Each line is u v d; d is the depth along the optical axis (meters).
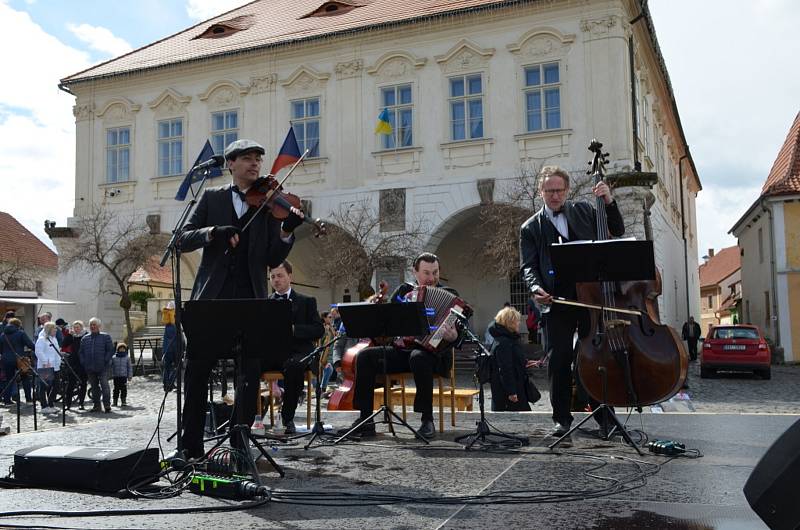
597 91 21.58
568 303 4.99
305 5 30.19
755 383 18.20
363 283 22.73
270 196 4.39
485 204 22.48
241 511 3.23
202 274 4.41
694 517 3.00
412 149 23.55
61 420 13.41
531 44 22.45
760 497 2.29
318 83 25.12
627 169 21.02
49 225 28.50
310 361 6.30
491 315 26.62
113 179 28.28
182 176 26.86
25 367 14.79
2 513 3.20
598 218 5.50
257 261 4.38
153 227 26.89
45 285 48.84
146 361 27.44
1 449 5.31
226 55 26.08
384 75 24.22
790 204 26.89
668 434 5.36
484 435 5.21
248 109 26.17
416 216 23.33
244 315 3.93
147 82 27.75
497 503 3.29
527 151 22.30
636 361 4.90
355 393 5.94
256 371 4.49
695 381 18.84
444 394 7.62
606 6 21.56
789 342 26.52
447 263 27.33
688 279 39.62
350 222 23.28
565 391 5.44
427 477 3.92
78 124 28.69
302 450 5.00
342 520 3.05
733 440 5.04
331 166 24.70
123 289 25.64
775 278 26.95
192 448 4.34
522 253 5.56
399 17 24.41
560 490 3.53
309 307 7.00
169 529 2.94
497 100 22.75
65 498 3.53
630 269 4.65
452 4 24.19
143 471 3.85
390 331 5.61
